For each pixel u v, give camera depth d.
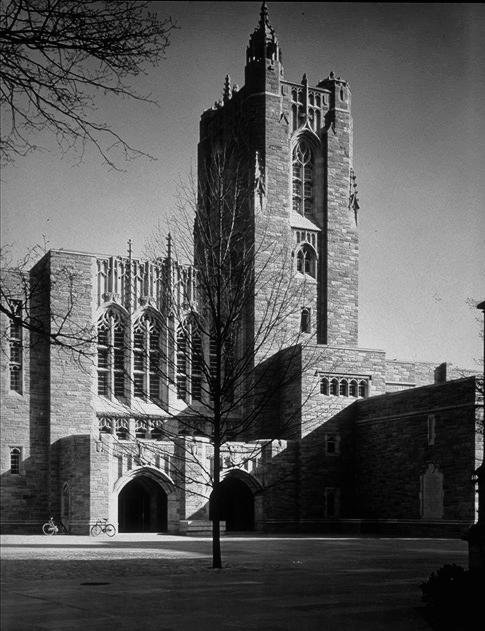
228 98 84.38
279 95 80.19
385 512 66.00
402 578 27.42
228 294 37.75
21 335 57.62
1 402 64.88
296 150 81.56
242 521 70.50
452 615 18.17
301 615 19.00
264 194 77.50
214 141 82.81
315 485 68.69
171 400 69.31
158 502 66.81
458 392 59.03
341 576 28.05
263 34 80.69
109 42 16.02
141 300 70.12
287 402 69.88
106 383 68.44
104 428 67.62
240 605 20.56
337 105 82.94
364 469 69.06
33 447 65.44
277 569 30.77
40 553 38.69
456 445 58.88
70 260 66.44
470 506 57.06
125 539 54.25
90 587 24.20
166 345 68.75
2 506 64.06
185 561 34.19
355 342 80.00
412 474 63.25
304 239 79.81
